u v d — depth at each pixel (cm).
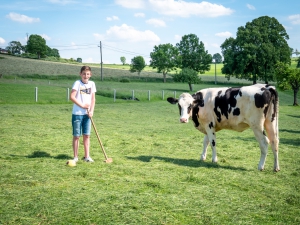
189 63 9475
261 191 545
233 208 461
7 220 392
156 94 3844
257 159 823
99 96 3472
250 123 711
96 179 571
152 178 596
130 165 694
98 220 402
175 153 870
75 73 7769
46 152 799
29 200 457
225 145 1006
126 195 488
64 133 1114
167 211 438
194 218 421
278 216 439
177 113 2303
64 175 588
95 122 1545
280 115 2517
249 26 6378
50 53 16238
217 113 759
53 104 2502
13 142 908
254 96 698
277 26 6562
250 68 6438
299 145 1091
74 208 434
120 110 2284
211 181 592
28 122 1366
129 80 7744
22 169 616
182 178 604
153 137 1131
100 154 812
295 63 9925
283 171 696
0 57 9738
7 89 3353
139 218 411
